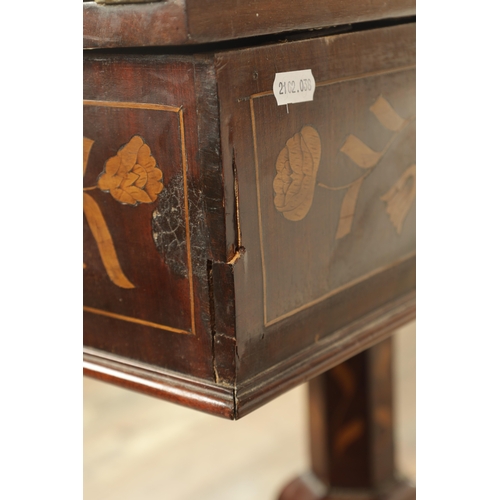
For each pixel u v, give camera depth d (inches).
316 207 29.6
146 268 28.3
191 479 62.8
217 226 25.6
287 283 28.6
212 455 67.0
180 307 27.6
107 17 25.1
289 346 29.2
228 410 26.5
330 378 47.9
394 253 35.3
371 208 33.0
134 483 62.1
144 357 29.5
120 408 75.8
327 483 49.9
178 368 28.4
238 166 25.4
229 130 24.9
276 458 66.4
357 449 48.6
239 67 25.0
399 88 33.3
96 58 27.2
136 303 29.1
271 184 27.0
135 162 27.3
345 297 32.2
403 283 36.3
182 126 25.5
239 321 26.5
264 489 61.3
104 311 30.3
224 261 25.8
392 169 33.9
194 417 74.4
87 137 28.4
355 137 31.0
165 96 25.7
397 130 33.8
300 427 72.5
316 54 28.3
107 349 30.7
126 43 24.9
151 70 25.8
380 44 31.7
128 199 27.9
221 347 26.8
